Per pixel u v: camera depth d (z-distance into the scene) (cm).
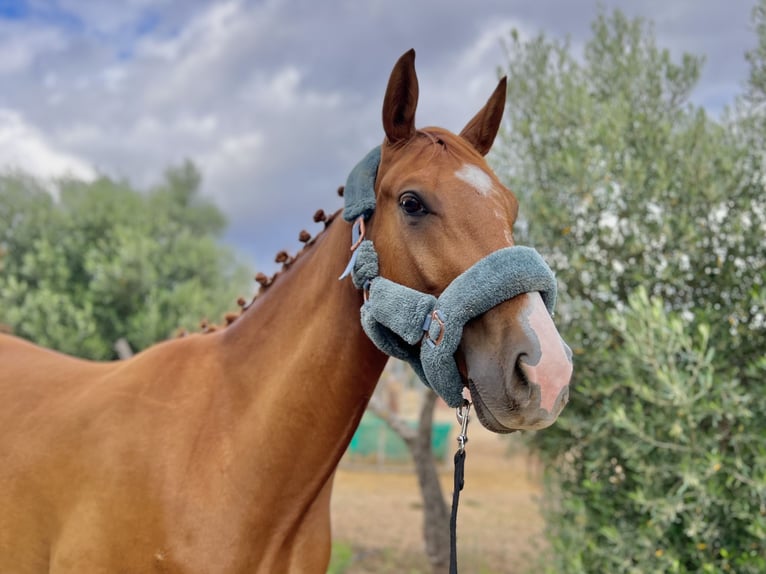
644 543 286
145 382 167
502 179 388
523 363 123
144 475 151
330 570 484
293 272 174
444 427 1184
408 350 150
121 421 159
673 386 262
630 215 329
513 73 396
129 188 905
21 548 159
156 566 146
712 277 324
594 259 342
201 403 162
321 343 158
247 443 155
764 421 279
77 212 831
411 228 142
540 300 130
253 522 152
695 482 261
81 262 796
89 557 148
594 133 339
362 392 160
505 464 1235
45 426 165
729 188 320
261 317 172
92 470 153
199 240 859
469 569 538
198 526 147
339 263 160
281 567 159
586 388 311
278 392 158
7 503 161
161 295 744
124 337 750
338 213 178
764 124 338
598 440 323
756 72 347
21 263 807
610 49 379
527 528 701
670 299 336
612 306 338
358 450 1230
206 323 208
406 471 1145
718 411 266
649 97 363
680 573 282
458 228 138
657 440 289
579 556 304
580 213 346
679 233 314
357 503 854
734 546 288
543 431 366
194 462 153
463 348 134
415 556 596
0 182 836
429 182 142
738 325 313
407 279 143
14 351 200
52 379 181
